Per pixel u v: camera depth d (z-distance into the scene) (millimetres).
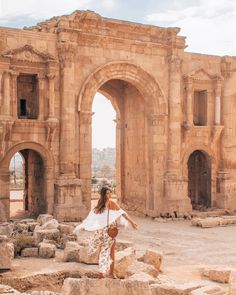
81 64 32719
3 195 29922
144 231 29516
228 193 38781
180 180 36125
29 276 15250
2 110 29672
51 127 31047
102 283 10430
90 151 33031
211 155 38781
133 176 39625
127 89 40469
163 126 36344
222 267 18125
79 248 18344
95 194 52031
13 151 30328
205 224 31500
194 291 13172
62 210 30906
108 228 11258
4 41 29875
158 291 12961
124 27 34281
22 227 24984
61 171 31734
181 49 36656
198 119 39656
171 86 36219
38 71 31078
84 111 32688
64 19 31375
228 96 38875
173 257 21594
